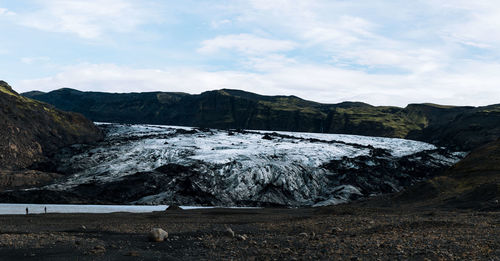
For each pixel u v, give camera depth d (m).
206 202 138.00
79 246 26.72
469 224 36.22
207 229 39.44
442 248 23.33
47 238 31.09
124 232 37.66
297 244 26.66
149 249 25.98
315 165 171.38
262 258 22.08
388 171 170.62
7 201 127.19
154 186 143.88
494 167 88.62
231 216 63.00
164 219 57.31
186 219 57.31
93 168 174.12
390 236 29.42
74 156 191.25
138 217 62.47
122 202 135.50
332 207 65.69
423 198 83.88
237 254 23.59
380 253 22.36
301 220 49.66
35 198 128.88
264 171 155.00
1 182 151.38
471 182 84.38
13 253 24.03
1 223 50.38
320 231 35.47
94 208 111.06
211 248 26.08
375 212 60.97
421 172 176.62
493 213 51.16
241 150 188.25
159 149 193.38
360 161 175.62
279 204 141.75
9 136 186.50
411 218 45.53
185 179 147.38
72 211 97.25
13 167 175.38
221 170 156.50
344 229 35.34
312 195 151.50
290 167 160.50
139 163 174.75
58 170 177.62
